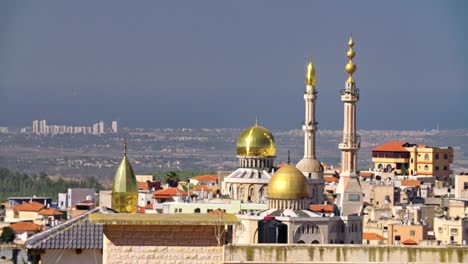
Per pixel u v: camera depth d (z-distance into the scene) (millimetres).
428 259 84938
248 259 84500
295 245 84750
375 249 85312
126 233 84125
